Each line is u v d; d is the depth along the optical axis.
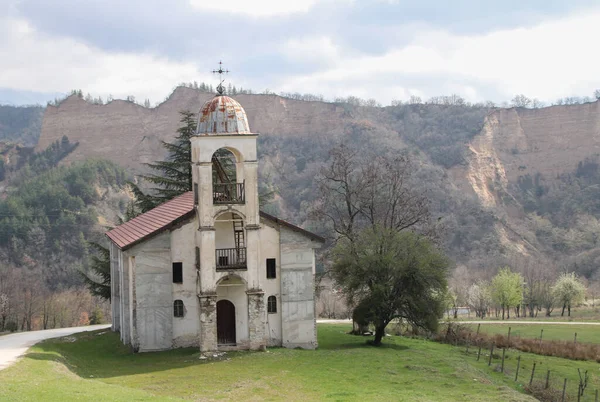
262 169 174.25
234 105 50.12
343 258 57.84
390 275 56.34
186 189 78.31
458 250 146.25
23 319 98.19
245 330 51.00
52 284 124.88
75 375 39.12
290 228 52.44
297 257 52.44
